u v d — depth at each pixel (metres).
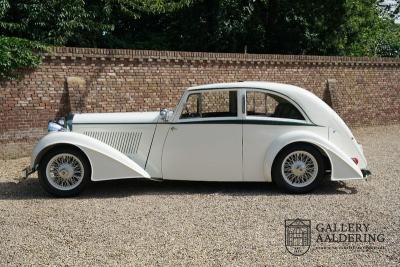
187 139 7.41
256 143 7.26
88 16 15.05
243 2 18.30
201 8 18.48
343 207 6.39
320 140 7.08
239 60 13.91
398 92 17.70
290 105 7.31
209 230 5.47
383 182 7.98
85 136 7.23
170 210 6.32
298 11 18.98
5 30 13.21
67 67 11.58
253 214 6.09
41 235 5.37
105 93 12.03
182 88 13.10
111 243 5.08
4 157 10.97
